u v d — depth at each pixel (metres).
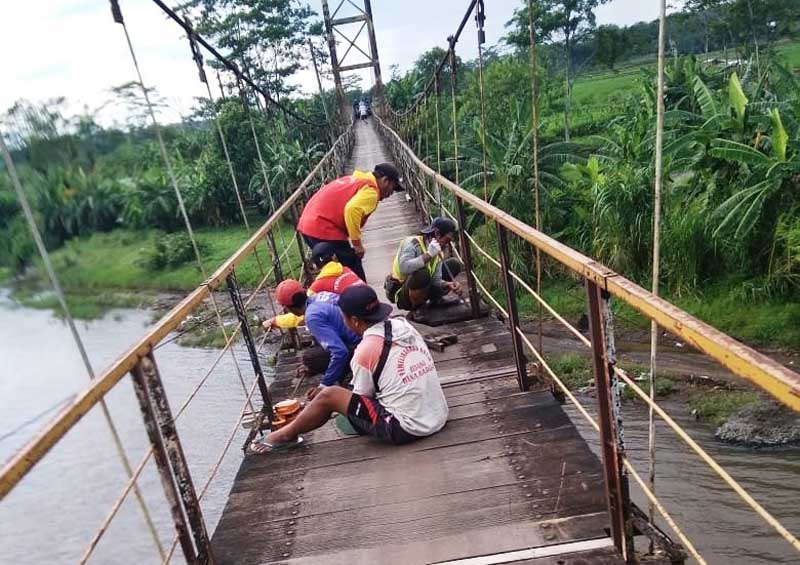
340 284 3.89
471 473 2.79
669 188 11.83
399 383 3.08
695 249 11.01
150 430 2.04
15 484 1.27
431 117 20.69
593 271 1.90
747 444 7.73
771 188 9.66
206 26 28.88
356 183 4.82
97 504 8.79
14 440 2.41
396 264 5.00
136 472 1.89
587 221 12.78
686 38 25.91
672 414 8.63
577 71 31.56
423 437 3.13
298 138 22.84
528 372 3.62
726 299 10.66
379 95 37.56
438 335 4.62
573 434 2.98
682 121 12.40
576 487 2.57
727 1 21.48
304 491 2.88
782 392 1.08
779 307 10.12
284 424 3.62
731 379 9.20
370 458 3.06
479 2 4.44
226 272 3.22
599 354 2.03
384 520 2.57
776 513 6.62
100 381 1.62
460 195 4.43
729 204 10.09
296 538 2.55
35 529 8.60
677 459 7.77
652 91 14.38
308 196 11.80
